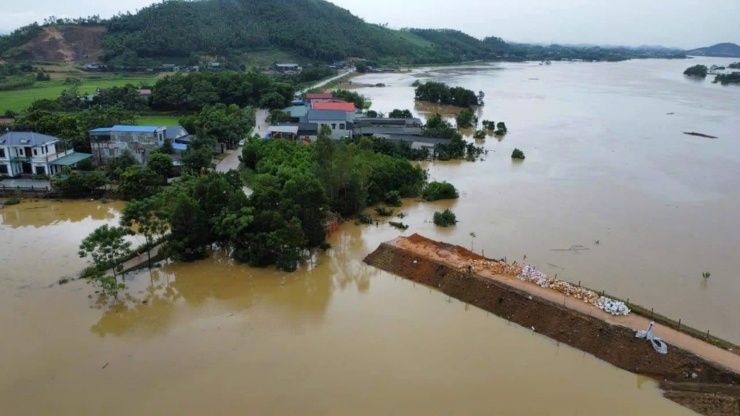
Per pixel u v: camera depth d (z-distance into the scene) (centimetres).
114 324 3816
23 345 3534
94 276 4222
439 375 3231
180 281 4509
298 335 3678
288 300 4194
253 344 3572
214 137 8831
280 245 4703
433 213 6184
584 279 4469
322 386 3133
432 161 8756
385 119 11344
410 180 6925
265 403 2991
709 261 4856
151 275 4603
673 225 5769
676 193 6925
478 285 4188
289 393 3073
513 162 8656
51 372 3266
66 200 6506
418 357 3416
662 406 2975
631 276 4534
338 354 3450
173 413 2920
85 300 4150
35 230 5556
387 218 6016
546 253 5006
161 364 3350
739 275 4572
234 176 6294
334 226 5603
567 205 6438
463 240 5325
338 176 5816
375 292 4328
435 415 2902
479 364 3344
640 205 6438
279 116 11350
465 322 3844
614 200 6631
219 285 4444
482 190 7081
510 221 5884
